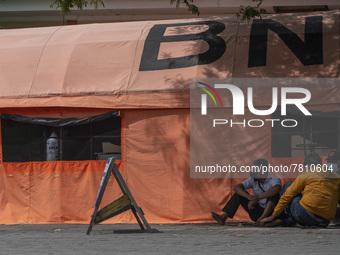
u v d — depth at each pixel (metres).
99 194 27.83
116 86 37.09
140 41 39.16
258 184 31.97
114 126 37.31
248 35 37.66
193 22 40.16
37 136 38.22
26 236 26.84
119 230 28.67
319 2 55.16
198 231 28.72
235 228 30.25
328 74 35.50
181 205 35.91
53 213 37.12
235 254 18.80
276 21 38.59
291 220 30.70
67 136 37.78
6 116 38.28
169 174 36.25
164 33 39.47
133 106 36.56
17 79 38.94
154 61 37.75
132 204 29.30
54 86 37.97
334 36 36.81
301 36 37.03
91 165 37.09
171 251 19.86
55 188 37.28
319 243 22.02
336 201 29.36
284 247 20.78
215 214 32.56
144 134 36.62
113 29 40.91
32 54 40.06
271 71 36.09
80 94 37.31
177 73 36.84
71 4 39.28
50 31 42.41
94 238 25.31
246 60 36.66
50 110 37.91
